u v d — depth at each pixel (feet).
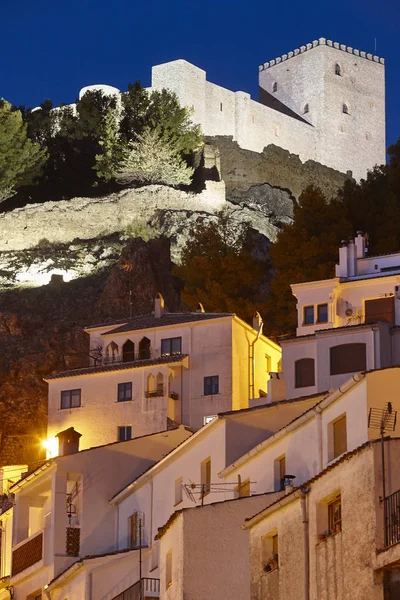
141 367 326.85
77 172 636.48
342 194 435.94
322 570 141.69
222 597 166.91
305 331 319.06
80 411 330.75
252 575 158.71
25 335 475.31
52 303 513.86
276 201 651.66
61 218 570.87
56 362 446.19
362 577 132.57
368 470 134.51
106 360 346.54
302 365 272.92
